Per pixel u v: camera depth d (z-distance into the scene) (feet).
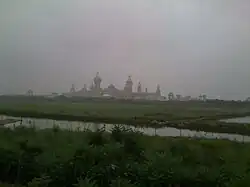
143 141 79.61
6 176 49.93
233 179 43.47
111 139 69.10
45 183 40.32
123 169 44.70
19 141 65.41
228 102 545.03
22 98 594.24
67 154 48.29
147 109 374.43
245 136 168.25
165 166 44.09
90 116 236.43
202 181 42.57
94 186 39.78
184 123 215.31
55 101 548.31
